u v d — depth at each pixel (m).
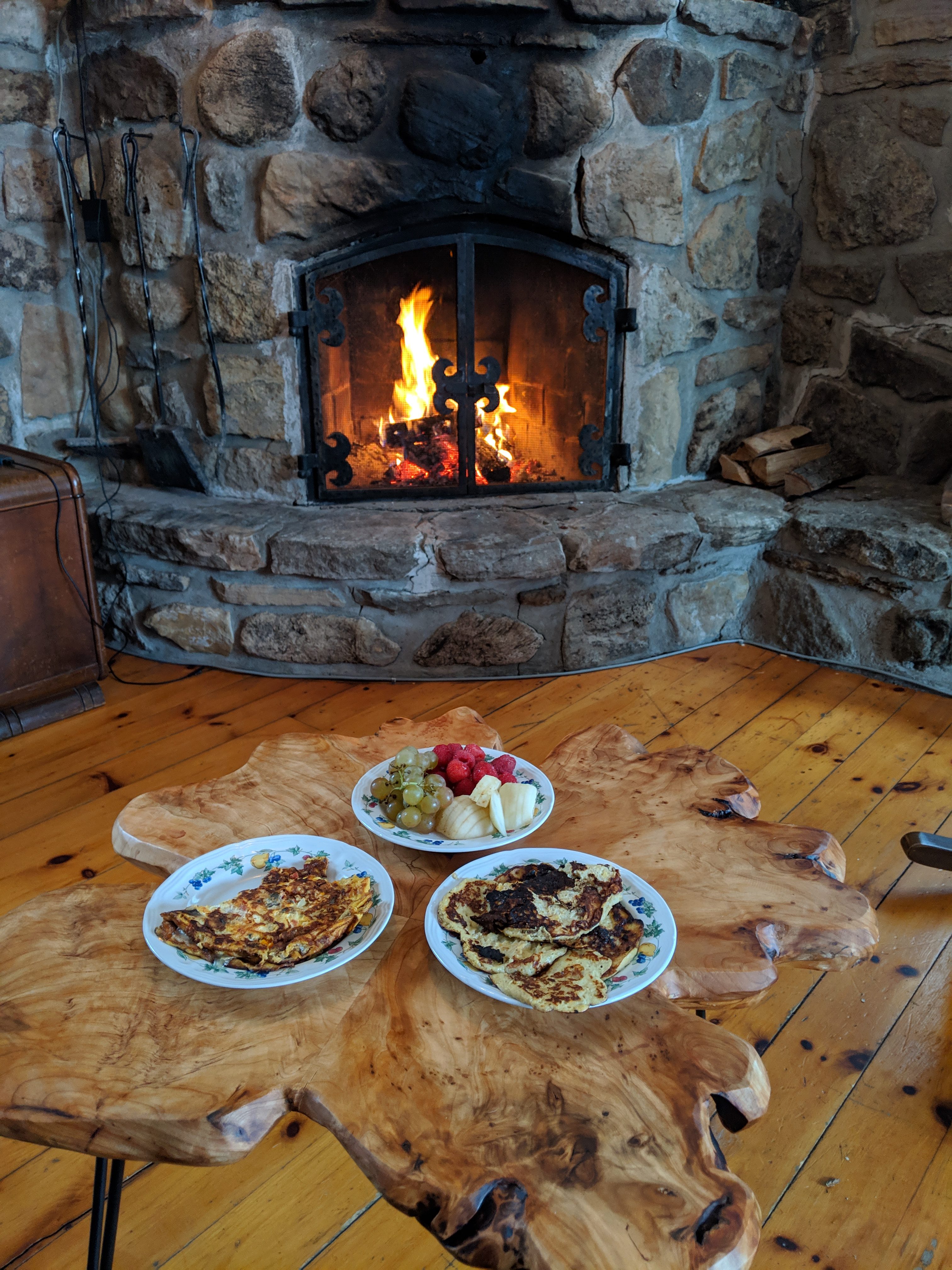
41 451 2.78
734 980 0.90
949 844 1.64
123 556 2.61
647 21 2.35
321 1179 1.23
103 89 2.46
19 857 1.83
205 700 2.48
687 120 2.53
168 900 1.00
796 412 3.07
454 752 1.20
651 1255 0.66
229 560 2.46
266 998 0.89
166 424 2.71
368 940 0.92
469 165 2.42
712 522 2.58
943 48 2.50
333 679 2.60
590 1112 0.77
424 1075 0.80
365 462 2.75
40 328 2.69
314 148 2.38
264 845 1.08
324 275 2.49
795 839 1.12
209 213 2.45
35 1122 0.76
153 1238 1.15
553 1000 0.83
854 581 2.53
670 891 1.03
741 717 2.38
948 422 2.75
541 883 0.97
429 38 2.29
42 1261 1.12
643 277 2.63
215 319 2.54
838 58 2.70
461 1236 0.68
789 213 2.86
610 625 2.63
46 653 2.34
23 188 2.56
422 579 2.46
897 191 2.67
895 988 1.54
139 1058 0.82
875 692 2.50
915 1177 1.22
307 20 2.28
